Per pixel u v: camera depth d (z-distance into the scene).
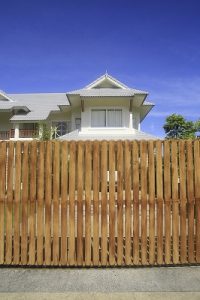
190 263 5.04
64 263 4.95
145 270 4.88
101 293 4.13
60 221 5.16
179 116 31.78
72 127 25.30
